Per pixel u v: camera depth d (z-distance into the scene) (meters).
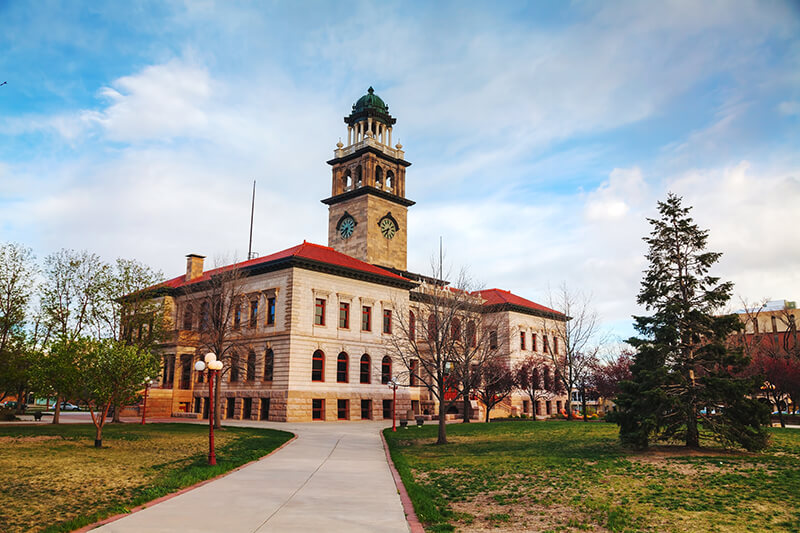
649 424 24.03
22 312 42.22
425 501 14.64
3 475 18.53
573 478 18.77
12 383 37.06
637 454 24.03
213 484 17.36
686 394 25.00
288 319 54.19
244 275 54.59
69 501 14.65
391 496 15.65
